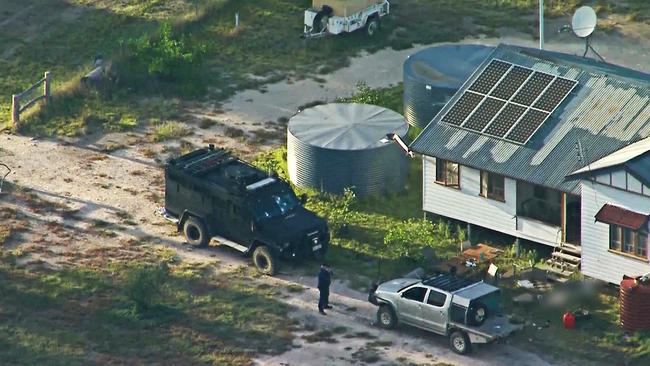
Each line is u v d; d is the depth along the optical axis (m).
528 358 174.75
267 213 197.25
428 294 177.38
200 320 184.00
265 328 182.25
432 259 196.38
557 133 199.12
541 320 183.25
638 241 182.00
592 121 199.12
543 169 194.62
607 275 186.25
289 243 194.75
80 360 174.25
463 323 174.50
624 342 177.62
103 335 180.25
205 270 197.12
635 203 181.12
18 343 178.00
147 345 178.12
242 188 197.62
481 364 173.38
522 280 191.75
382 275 195.38
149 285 185.25
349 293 191.12
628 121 197.25
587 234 186.62
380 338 180.00
